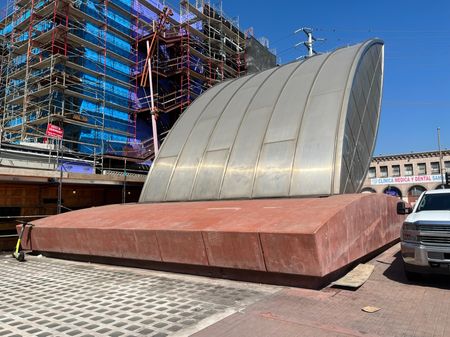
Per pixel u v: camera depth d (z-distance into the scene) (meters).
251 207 10.48
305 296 6.89
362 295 6.89
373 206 10.62
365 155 16.89
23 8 29.61
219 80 38.84
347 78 14.65
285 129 14.23
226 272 8.48
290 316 5.79
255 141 14.63
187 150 16.55
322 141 12.99
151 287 8.00
